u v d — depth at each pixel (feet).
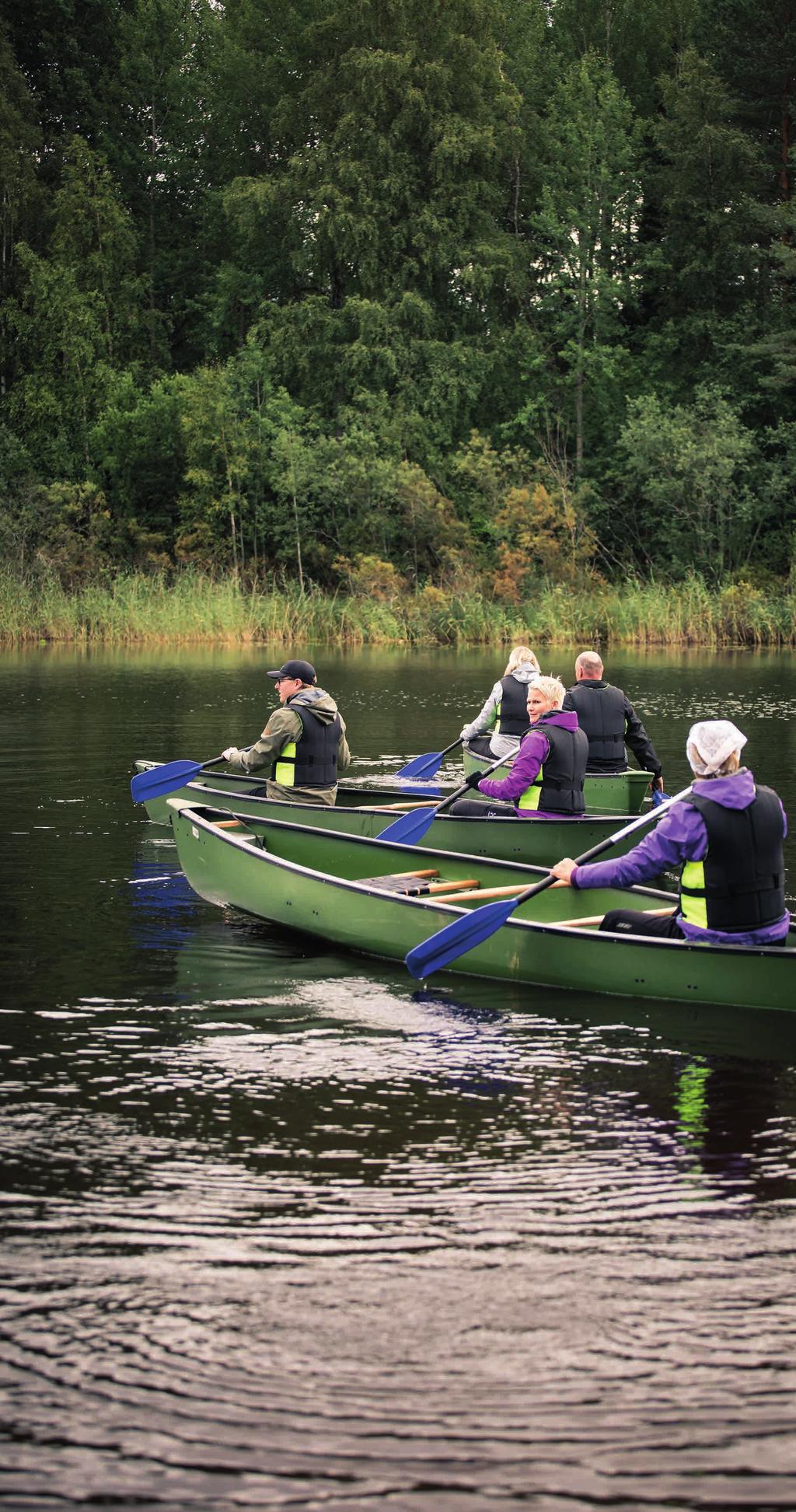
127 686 61.21
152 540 111.75
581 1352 9.43
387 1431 8.61
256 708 51.78
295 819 26.45
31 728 45.55
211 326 127.85
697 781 17.03
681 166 119.55
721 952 16.83
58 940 20.40
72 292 117.19
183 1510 7.95
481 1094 14.19
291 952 19.95
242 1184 11.99
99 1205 11.58
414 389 113.50
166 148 133.59
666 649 90.02
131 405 116.47
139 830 28.91
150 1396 8.95
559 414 118.42
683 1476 8.21
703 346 122.11
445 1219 11.35
